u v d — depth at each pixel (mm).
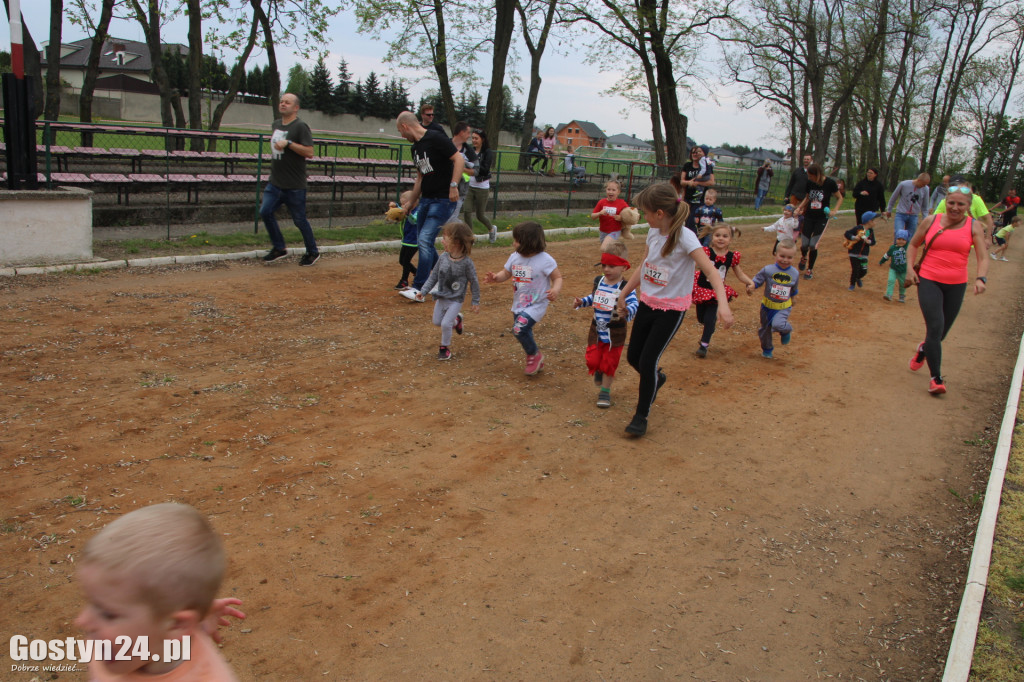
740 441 5391
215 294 8438
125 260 9297
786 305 7332
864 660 3123
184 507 1566
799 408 6160
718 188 27828
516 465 4715
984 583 3561
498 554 3695
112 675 1519
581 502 4301
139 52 64500
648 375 5141
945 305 6602
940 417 6141
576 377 6594
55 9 17750
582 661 2998
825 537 4113
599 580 3551
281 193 9938
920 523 4344
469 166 11398
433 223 8445
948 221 6523
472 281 6605
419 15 24219
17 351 6027
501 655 2994
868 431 5746
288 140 9625
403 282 9125
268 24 21281
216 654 1658
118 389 5414
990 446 5562
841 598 3561
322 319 7770
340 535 3740
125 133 10320
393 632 3072
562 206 19891
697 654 3096
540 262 6102
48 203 8766
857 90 41156
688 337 8289
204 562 1485
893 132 49562
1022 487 4652
